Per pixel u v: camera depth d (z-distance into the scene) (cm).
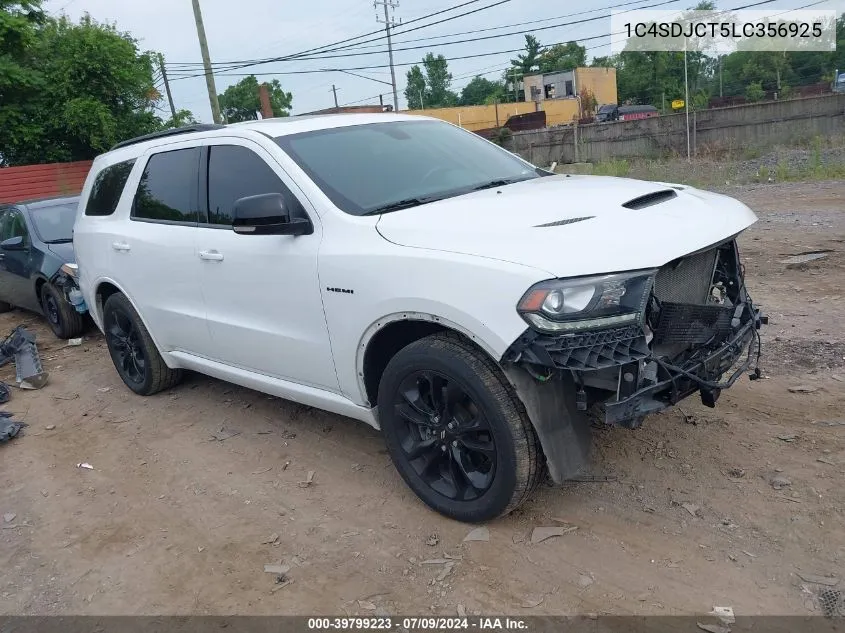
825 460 349
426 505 352
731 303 356
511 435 295
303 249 360
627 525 319
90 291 570
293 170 372
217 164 427
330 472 402
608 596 278
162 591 314
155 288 483
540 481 313
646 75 6600
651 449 379
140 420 512
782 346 503
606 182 378
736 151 2619
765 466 351
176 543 350
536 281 269
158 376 540
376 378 358
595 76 5844
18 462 465
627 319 273
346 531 342
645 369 285
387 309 318
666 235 297
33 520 388
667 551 299
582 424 306
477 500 321
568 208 315
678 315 296
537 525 327
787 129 2689
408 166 395
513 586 289
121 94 2547
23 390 613
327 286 347
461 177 399
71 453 470
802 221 997
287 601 297
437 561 310
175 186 463
